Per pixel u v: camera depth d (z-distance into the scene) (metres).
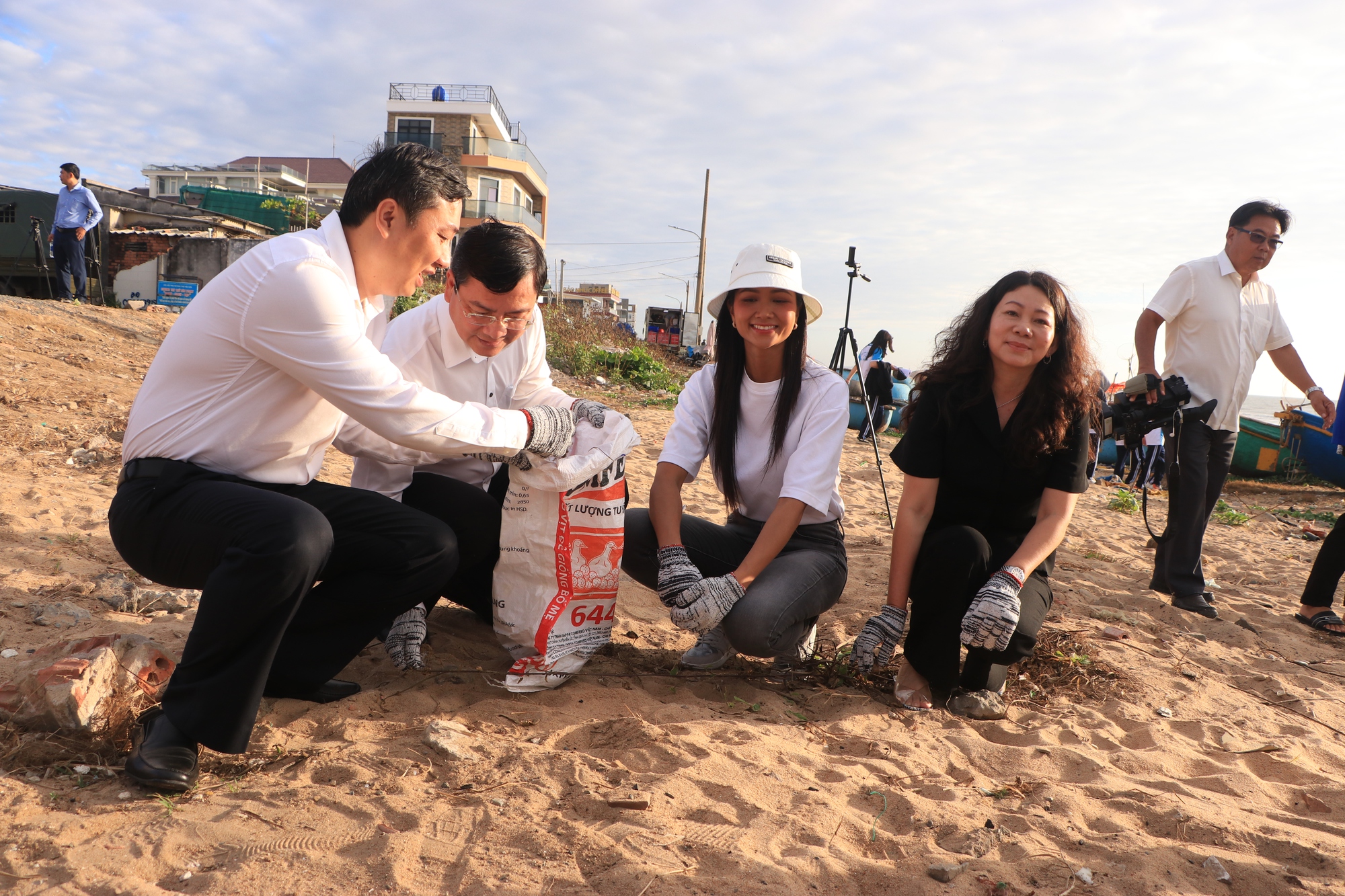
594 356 16.81
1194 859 1.92
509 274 2.31
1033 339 2.61
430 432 2.18
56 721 2.06
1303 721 2.96
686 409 3.04
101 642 2.26
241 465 2.19
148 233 17.06
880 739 2.51
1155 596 4.49
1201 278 4.33
